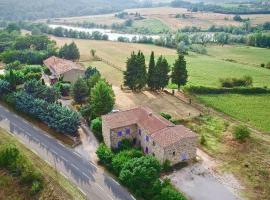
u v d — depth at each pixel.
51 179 58.12
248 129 81.81
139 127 70.06
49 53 140.88
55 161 65.62
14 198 53.72
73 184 58.81
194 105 99.31
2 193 54.53
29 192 54.38
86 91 91.69
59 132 75.62
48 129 77.56
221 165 67.00
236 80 118.44
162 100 101.69
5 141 68.75
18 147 67.19
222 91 111.00
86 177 61.19
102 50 175.50
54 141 73.12
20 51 139.00
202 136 75.25
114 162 62.06
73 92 91.62
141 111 73.94
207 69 151.25
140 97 103.25
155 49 191.00
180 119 86.31
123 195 56.72
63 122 74.00
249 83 119.19
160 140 63.50
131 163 59.09
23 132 76.00
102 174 62.34
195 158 68.12
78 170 63.16
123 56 164.38
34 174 56.56
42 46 158.12
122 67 140.75
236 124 86.56
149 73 108.12
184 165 65.62
